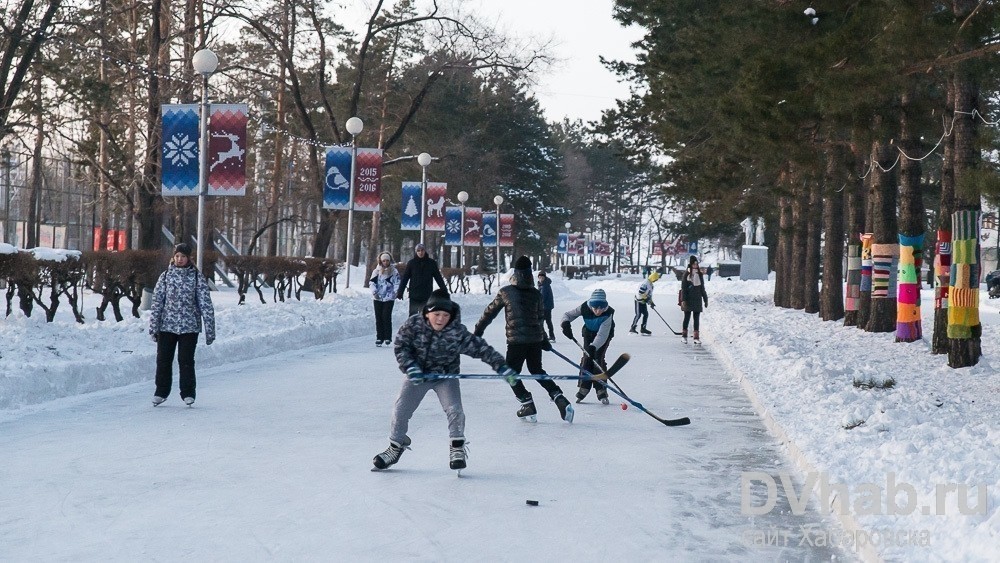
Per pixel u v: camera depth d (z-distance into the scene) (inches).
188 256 503.2
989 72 561.6
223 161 821.9
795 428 415.8
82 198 2571.4
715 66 824.3
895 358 737.0
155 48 1363.2
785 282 1755.7
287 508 292.7
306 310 1066.7
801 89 618.5
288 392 562.6
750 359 733.9
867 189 1300.4
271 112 2250.2
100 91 1221.1
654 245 5201.8
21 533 261.1
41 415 460.8
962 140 662.5
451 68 1951.3
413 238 3563.0
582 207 5137.8
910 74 612.7
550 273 4239.7
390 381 619.8
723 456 386.9
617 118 1562.5
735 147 874.8
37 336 634.2
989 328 1111.0
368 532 267.1
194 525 271.7
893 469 319.9
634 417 492.1
